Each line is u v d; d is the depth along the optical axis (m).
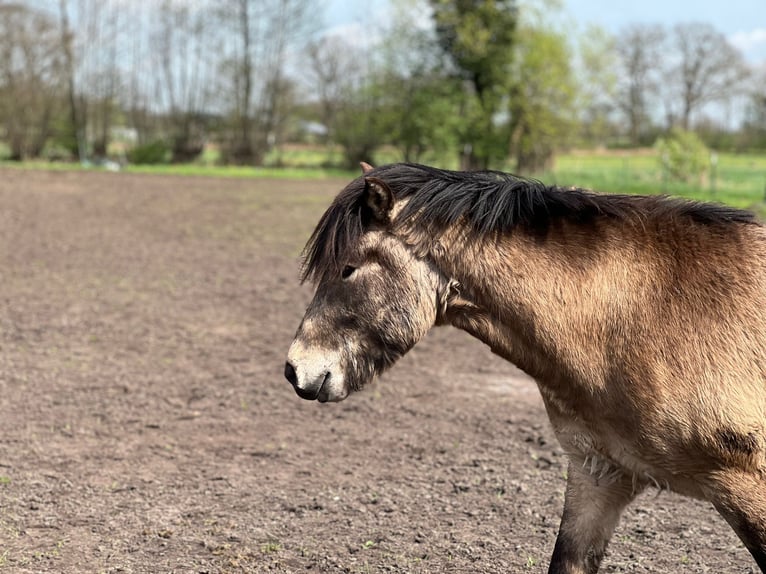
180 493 4.72
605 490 2.94
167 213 21.06
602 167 43.47
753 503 2.60
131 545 4.01
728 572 3.81
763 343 2.62
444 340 8.98
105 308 10.05
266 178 37.06
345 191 2.88
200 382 7.11
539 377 2.87
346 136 46.06
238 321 9.53
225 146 47.84
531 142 42.53
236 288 11.55
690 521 4.41
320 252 2.84
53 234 16.53
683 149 30.94
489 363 7.97
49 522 4.27
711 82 60.44
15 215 19.19
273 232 17.98
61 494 4.66
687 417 2.61
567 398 2.84
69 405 6.38
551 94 41.34
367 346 2.81
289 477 5.01
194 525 4.27
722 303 2.67
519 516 4.43
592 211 2.90
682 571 3.82
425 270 2.82
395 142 45.50
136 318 9.55
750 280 2.71
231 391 6.86
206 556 3.90
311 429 5.96
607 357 2.71
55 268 12.80
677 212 2.88
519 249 2.82
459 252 2.82
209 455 5.39
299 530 4.23
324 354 2.78
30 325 9.05
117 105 49.56
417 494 4.74
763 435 2.59
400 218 2.79
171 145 47.66
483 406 6.55
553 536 4.17
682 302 2.69
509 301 2.80
